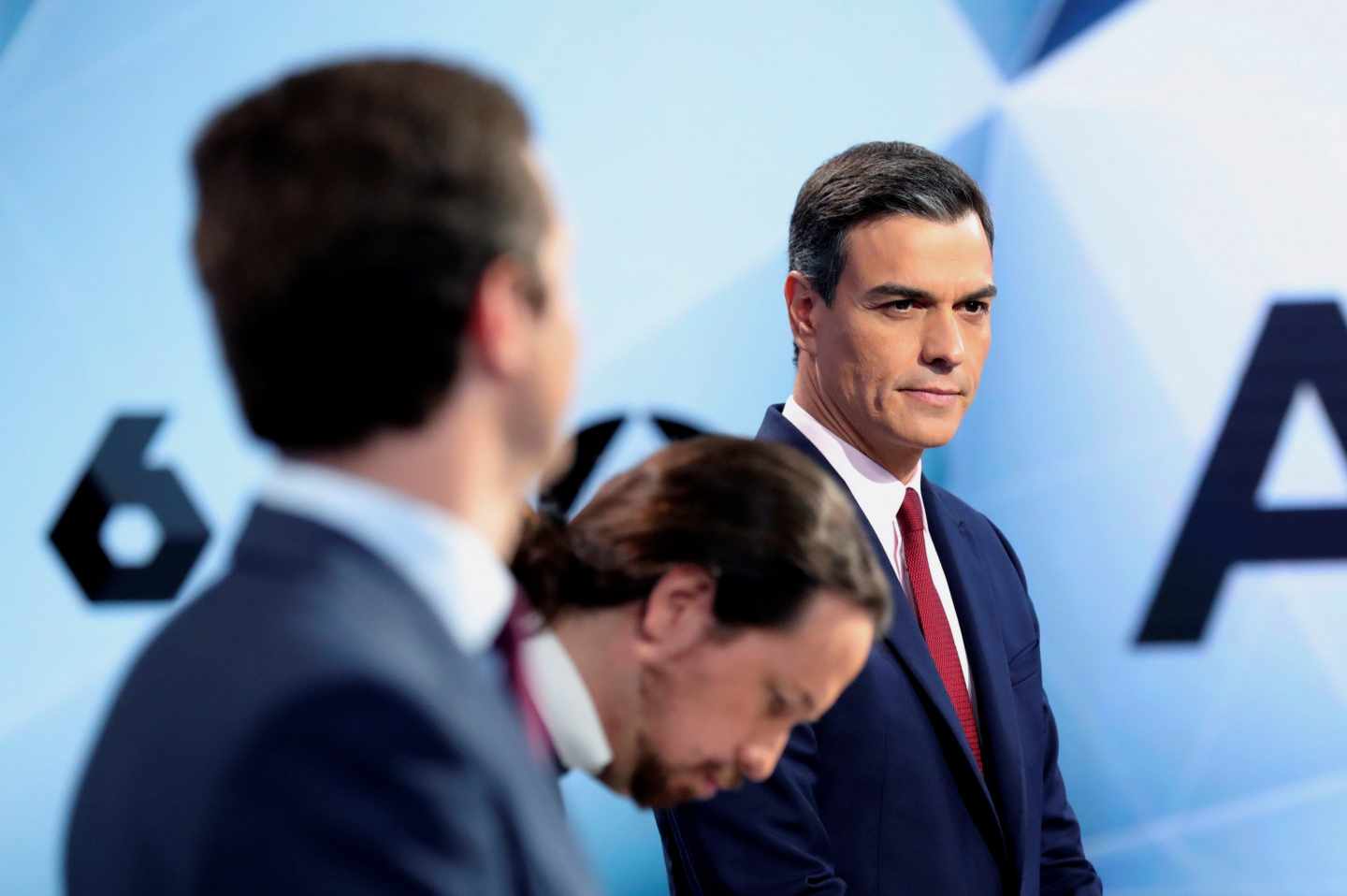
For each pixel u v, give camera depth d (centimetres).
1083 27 1176
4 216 1155
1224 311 1176
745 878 493
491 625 240
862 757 521
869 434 556
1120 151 1178
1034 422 1183
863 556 347
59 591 1152
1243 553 1177
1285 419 1172
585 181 1163
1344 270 1170
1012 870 543
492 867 212
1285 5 1172
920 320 545
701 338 1168
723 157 1169
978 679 561
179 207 1166
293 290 219
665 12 1166
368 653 207
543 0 1164
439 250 220
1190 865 1181
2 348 1152
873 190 546
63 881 243
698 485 349
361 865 195
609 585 346
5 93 1155
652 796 365
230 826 196
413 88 228
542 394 239
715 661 343
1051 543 1183
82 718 1152
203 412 1163
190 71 1166
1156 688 1180
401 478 229
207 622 223
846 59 1170
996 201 1180
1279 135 1173
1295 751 1177
